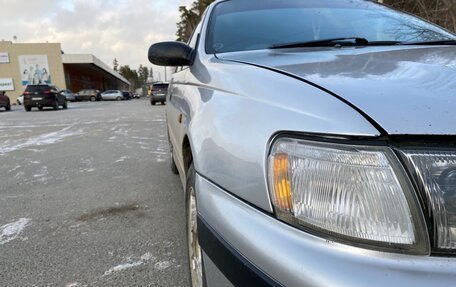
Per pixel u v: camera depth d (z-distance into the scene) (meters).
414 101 1.17
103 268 2.59
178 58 2.54
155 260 2.69
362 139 1.11
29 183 4.65
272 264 1.12
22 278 2.48
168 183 4.49
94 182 4.62
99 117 14.22
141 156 6.12
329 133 1.15
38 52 46.66
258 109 1.40
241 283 1.21
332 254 1.06
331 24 2.60
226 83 1.76
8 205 3.84
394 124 1.11
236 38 2.50
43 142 7.90
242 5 2.88
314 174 1.15
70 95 39.91
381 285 0.98
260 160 1.27
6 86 45.94
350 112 1.17
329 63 1.63
